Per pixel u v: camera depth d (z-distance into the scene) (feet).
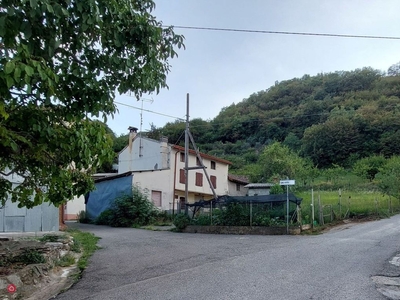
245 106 195.72
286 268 26.32
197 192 105.09
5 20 10.73
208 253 35.14
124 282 23.63
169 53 18.62
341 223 64.39
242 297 19.06
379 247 35.76
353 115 168.45
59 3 12.48
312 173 134.00
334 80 183.62
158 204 90.74
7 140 14.49
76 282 24.13
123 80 16.85
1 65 11.02
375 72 186.91
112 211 76.33
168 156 98.32
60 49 14.30
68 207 99.60
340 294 19.13
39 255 26.81
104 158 17.79
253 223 56.34
